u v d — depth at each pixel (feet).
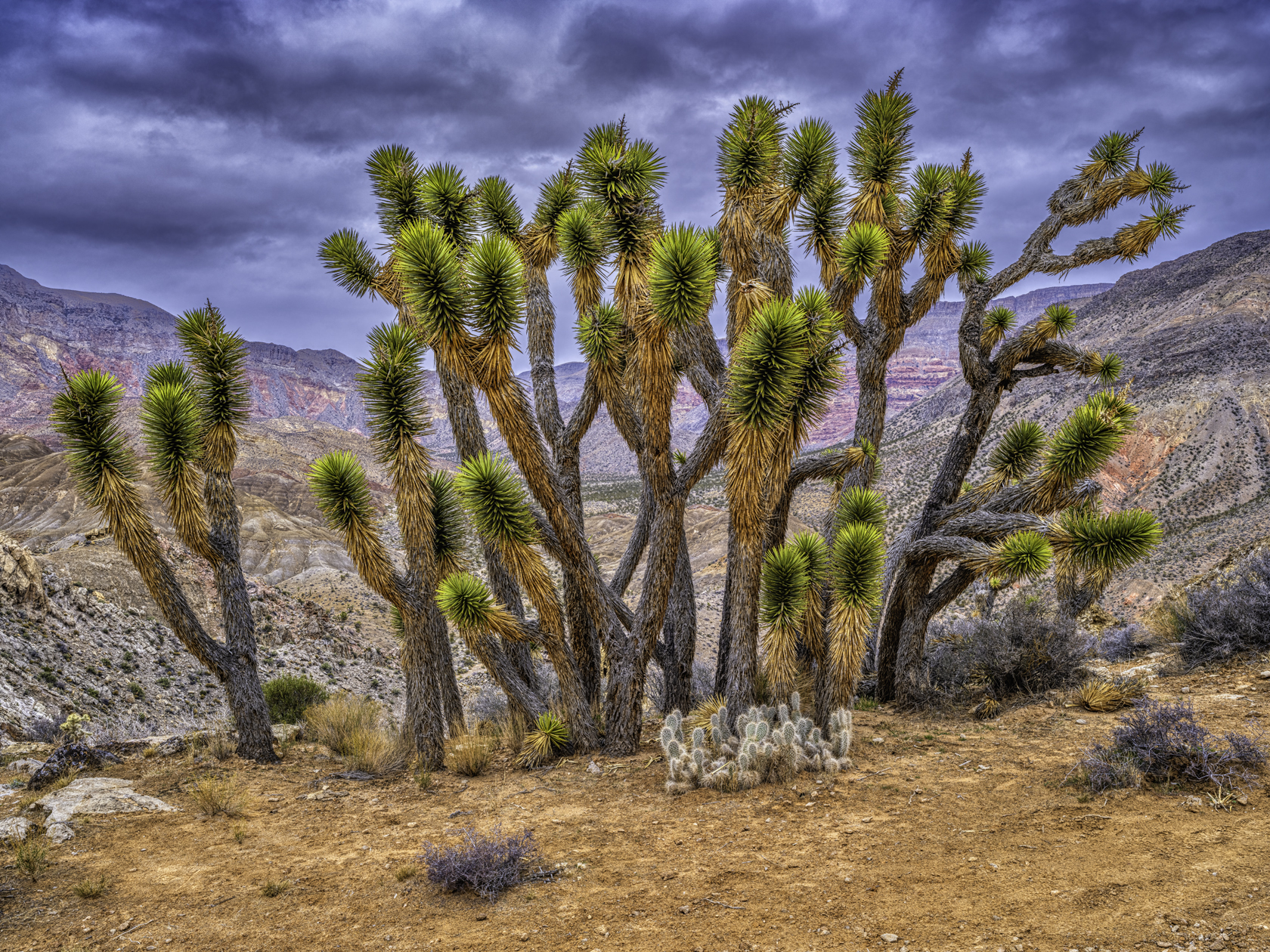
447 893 16.31
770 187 27.96
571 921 14.42
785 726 22.66
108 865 18.88
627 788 23.12
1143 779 17.28
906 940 12.23
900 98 29.81
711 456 27.27
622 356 28.78
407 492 27.76
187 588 120.78
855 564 25.91
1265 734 19.22
